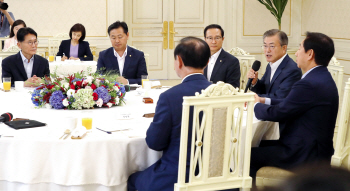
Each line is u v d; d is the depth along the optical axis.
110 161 1.86
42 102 2.54
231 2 7.88
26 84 3.24
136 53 3.96
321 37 2.20
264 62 7.92
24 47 3.56
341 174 0.27
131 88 3.35
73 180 1.83
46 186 1.87
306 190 0.27
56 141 1.83
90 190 1.89
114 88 2.60
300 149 2.18
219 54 3.55
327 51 2.19
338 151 2.18
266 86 3.03
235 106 1.71
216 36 3.46
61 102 2.46
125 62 3.91
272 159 2.21
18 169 1.85
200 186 1.70
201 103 1.61
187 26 8.16
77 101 2.44
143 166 1.96
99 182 1.86
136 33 8.02
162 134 1.76
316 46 2.19
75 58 5.79
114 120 2.24
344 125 2.17
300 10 7.92
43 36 7.46
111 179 1.87
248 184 1.79
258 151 2.26
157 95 3.06
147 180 1.80
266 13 7.97
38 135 1.91
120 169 1.88
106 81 2.61
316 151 2.17
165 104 1.75
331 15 6.95
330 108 2.18
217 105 1.65
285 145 2.25
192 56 1.78
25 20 7.34
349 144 2.34
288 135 2.26
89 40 7.69
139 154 1.93
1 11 6.71
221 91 1.64
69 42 6.29
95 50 7.67
